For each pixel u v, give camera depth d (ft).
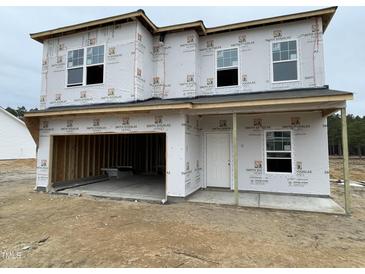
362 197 25.16
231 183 28.22
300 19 25.99
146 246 12.69
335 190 29.27
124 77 27.99
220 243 13.11
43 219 17.69
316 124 25.18
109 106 24.34
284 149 26.27
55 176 29.99
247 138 27.71
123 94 27.89
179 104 21.83
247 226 16.14
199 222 16.97
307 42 25.71
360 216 18.54
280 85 26.43
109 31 29.09
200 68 29.99
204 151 29.45
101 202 23.39
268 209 20.35
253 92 27.35
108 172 40.63
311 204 21.71
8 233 14.70
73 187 31.37
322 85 24.89
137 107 23.31
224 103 21.03
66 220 17.43
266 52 27.22
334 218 18.06
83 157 35.04
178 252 11.93
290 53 26.27
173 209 20.58
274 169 26.53
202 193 26.48
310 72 25.41
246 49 28.07
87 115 27.09
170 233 14.71
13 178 41.34
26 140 76.07
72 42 30.96
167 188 23.68
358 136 128.16
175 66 29.78
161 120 24.49
